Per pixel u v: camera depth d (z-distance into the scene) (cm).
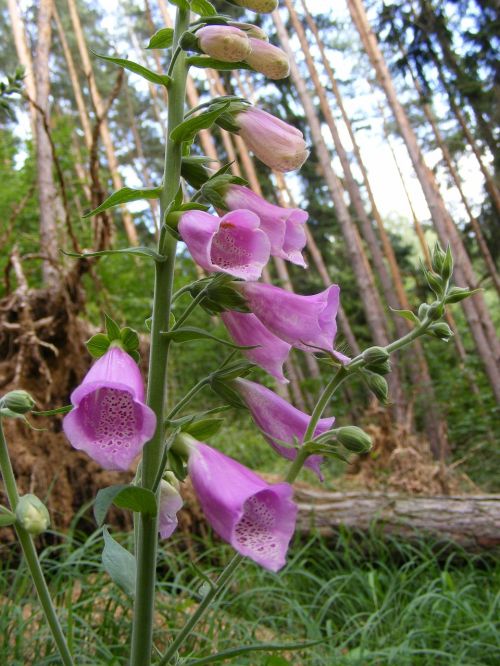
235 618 45
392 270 266
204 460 19
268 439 22
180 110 22
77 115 396
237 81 327
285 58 23
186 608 46
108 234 75
